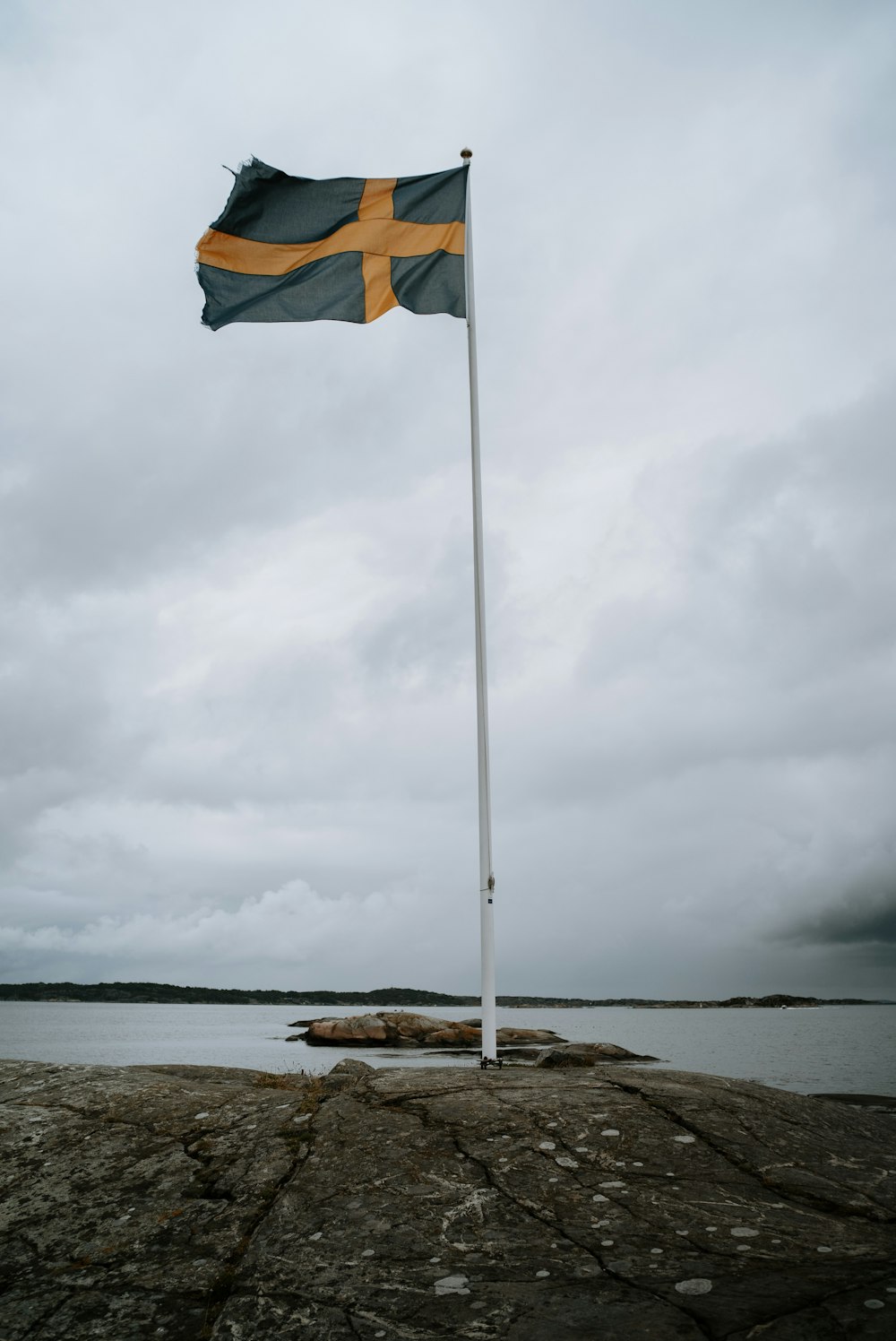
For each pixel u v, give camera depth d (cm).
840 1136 580
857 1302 341
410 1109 626
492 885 938
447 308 1248
